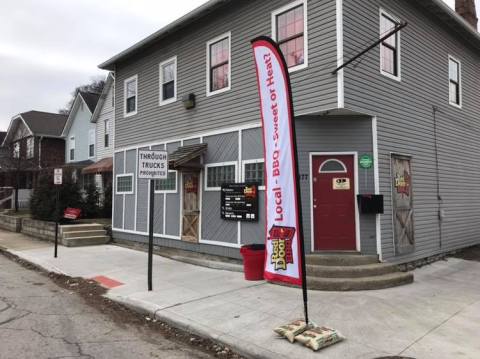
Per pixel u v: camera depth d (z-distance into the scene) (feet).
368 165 29.40
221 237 35.45
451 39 41.75
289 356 15.90
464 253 39.93
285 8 31.09
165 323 20.84
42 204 58.90
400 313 21.01
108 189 65.36
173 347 17.81
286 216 19.08
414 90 35.04
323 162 29.84
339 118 29.73
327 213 29.48
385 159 30.58
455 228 40.19
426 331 18.47
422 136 35.76
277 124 19.51
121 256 40.42
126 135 49.34
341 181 29.58
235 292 25.48
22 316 21.77
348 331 18.47
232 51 35.35
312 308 21.81
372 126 29.81
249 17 33.96
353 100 28.12
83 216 61.41
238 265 32.99
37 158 84.23
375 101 30.12
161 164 26.68
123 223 48.85
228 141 35.35
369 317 20.36
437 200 37.27
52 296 26.30
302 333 17.51
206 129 37.70
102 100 77.82
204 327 19.16
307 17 29.48
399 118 32.73
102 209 63.57
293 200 18.71
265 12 32.68
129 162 48.52
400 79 33.17
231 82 35.32
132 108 48.91
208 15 38.14
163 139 43.09
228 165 35.19
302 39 30.04
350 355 15.93
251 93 33.45
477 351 16.30
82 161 85.46
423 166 35.55
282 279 19.26
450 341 17.31
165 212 42.29
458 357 15.71
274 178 19.65
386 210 30.04
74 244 47.52
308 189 29.50
